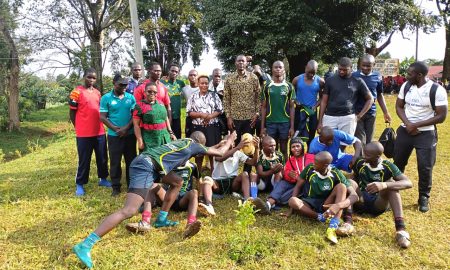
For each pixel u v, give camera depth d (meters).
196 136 4.79
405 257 3.60
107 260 3.60
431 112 4.55
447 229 4.14
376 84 5.77
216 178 5.25
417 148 4.67
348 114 5.34
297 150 4.88
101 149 5.86
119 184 5.54
